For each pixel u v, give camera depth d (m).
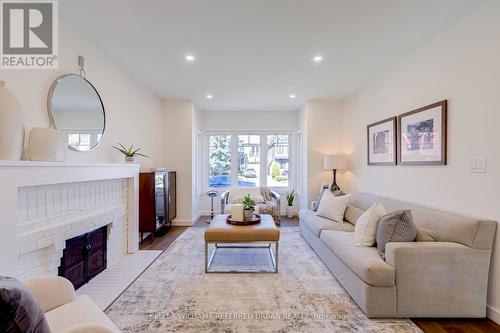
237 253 3.40
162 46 2.83
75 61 2.50
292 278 2.64
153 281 2.54
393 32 2.53
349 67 3.44
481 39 2.07
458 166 2.30
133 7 2.13
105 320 1.24
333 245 2.63
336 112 5.16
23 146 1.93
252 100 5.16
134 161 3.54
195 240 3.96
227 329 1.81
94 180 2.52
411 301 1.94
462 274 1.94
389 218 2.17
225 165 6.18
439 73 2.54
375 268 1.94
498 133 1.94
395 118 3.28
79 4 2.09
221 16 2.27
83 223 2.30
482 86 2.07
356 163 4.55
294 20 2.33
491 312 1.94
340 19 2.31
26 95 2.01
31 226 1.83
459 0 2.02
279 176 6.17
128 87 3.62
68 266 2.24
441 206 2.51
